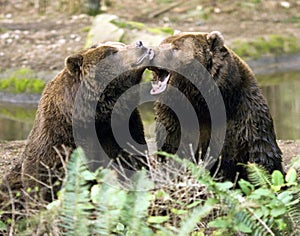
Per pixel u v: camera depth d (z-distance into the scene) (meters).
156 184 10.03
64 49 26.27
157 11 31.83
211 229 9.91
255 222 9.11
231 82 11.78
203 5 32.47
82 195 8.98
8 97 23.84
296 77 25.58
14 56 25.77
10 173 11.91
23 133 19.70
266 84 24.58
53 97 11.57
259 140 11.78
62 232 9.34
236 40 27.78
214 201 9.02
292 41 28.33
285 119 20.09
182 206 9.43
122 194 9.04
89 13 31.14
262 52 27.44
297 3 32.78
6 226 10.66
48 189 11.03
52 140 11.30
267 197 9.51
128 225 9.00
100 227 8.92
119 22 24.83
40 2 31.95
